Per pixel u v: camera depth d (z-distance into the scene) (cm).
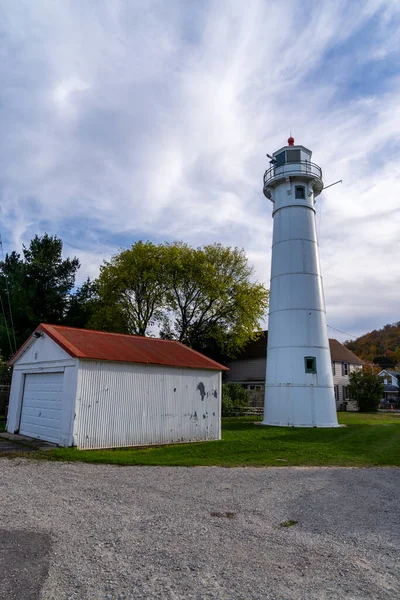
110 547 456
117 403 1278
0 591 350
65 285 3156
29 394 1487
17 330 2853
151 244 3017
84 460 999
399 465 1049
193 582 378
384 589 374
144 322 3086
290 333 2106
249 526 543
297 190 2294
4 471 845
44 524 523
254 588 370
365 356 8038
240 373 3762
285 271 2203
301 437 1547
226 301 3047
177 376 1456
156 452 1178
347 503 674
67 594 350
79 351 1225
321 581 387
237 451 1210
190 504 638
